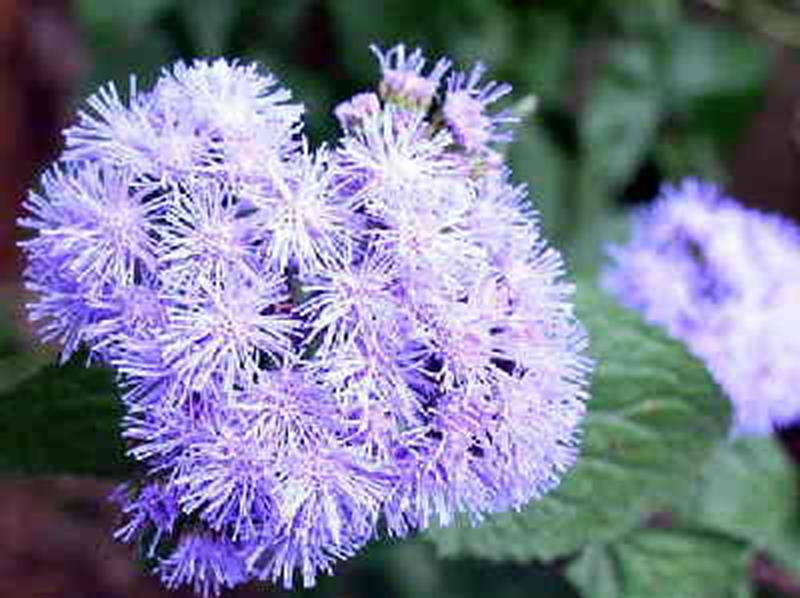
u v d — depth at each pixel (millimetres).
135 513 85
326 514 80
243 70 87
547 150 161
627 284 131
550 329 87
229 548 84
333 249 81
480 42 157
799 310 130
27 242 84
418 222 81
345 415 80
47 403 97
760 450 138
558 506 108
